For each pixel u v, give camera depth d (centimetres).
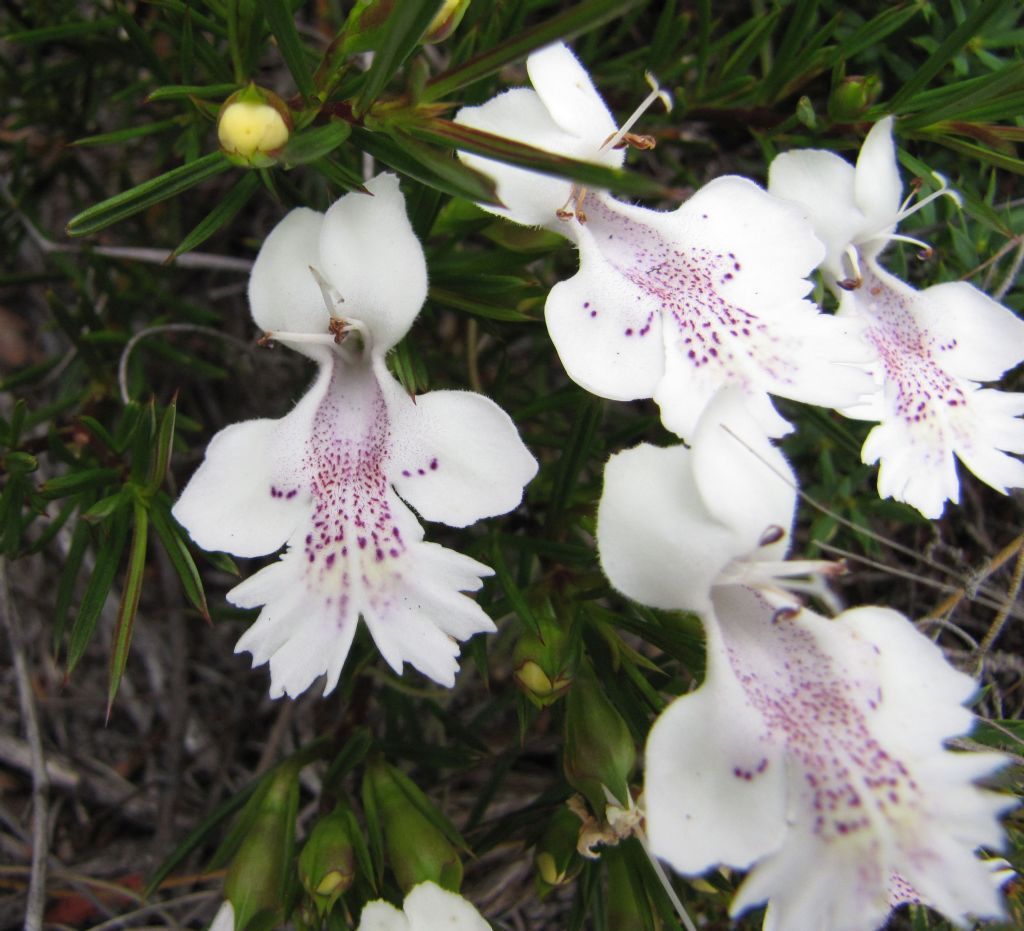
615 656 6
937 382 6
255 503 5
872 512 8
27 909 7
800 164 6
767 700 5
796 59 7
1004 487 6
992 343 6
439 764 7
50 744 9
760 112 7
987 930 6
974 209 6
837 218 6
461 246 9
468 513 5
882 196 6
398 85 7
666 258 5
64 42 8
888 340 6
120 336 8
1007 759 5
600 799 5
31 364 10
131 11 8
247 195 6
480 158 5
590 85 5
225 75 7
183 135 8
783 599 5
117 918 8
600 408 6
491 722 9
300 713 9
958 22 7
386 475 5
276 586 5
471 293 6
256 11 6
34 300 10
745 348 5
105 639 9
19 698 9
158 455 6
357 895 6
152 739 9
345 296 5
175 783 9
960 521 8
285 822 6
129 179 9
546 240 6
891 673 5
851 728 5
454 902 5
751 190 5
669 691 6
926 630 8
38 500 6
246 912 5
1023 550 7
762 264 5
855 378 5
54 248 9
